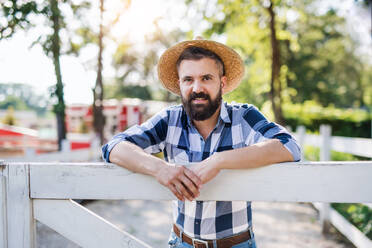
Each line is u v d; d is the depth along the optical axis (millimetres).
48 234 3676
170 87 1799
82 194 1205
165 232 3750
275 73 7582
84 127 9609
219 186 1141
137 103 10562
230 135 1471
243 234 1480
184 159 1513
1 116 21344
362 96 24578
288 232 3709
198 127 1522
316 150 6578
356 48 20688
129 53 14539
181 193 1119
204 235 1454
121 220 4207
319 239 3486
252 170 1124
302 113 13055
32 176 1229
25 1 3453
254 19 8023
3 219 1242
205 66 1368
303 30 16219
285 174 1104
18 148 6441
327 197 1077
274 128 1317
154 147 1533
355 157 5961
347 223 3184
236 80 1673
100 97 5387
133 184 1183
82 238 1224
